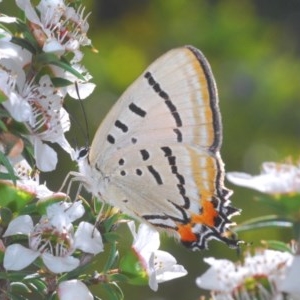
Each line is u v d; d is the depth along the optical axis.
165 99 0.42
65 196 0.42
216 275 0.41
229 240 0.42
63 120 0.42
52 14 0.42
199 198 0.42
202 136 0.42
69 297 0.41
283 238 0.49
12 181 0.41
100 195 0.42
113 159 0.42
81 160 0.42
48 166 0.41
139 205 0.42
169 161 0.42
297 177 0.41
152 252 0.42
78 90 0.42
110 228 0.42
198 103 0.42
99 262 0.47
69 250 0.41
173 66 0.42
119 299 0.42
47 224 0.41
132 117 0.42
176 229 0.42
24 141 0.41
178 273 0.42
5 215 0.41
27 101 0.41
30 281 0.41
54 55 0.41
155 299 0.51
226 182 0.51
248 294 0.41
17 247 0.41
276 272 0.41
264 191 0.41
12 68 0.41
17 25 0.42
